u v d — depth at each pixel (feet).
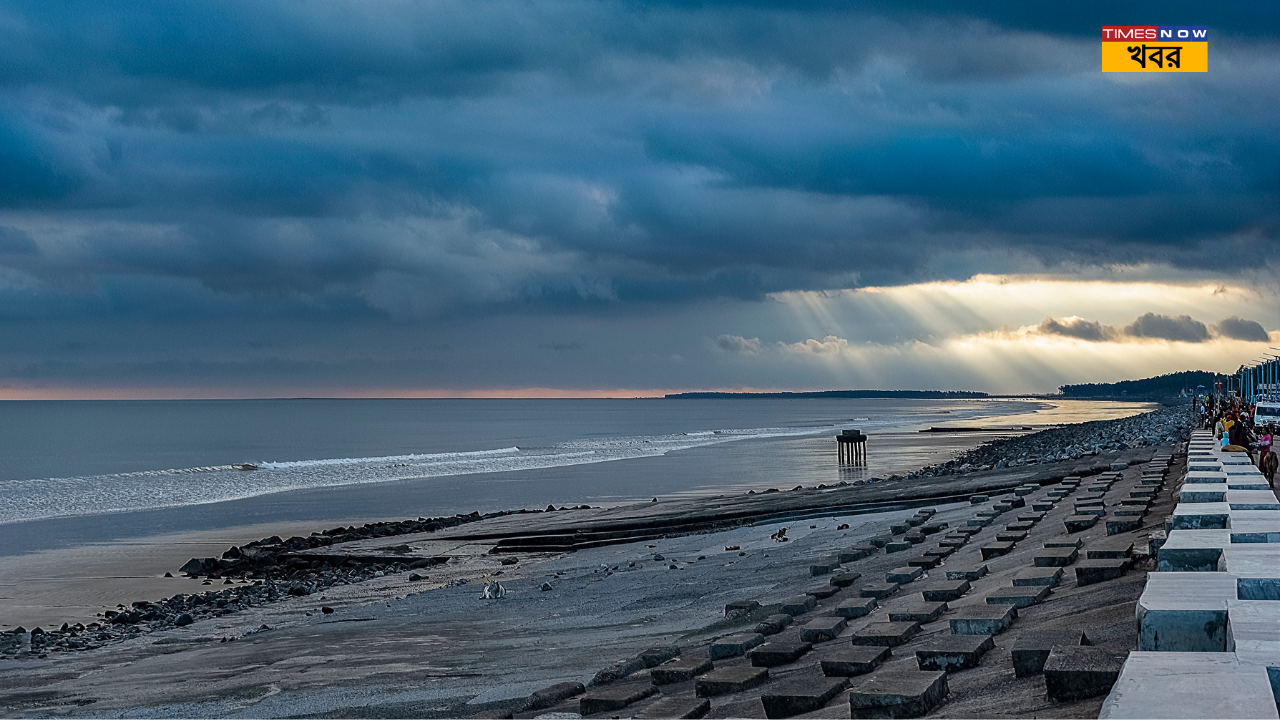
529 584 77.10
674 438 388.78
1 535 122.93
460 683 41.37
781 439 363.97
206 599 82.48
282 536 121.90
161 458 298.35
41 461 283.59
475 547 104.17
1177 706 11.59
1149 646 16.72
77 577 95.14
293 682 46.52
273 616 72.79
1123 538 41.06
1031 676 22.21
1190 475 46.19
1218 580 18.97
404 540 109.70
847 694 25.03
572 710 31.45
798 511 104.47
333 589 85.35
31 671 56.59
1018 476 110.52
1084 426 332.19
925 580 43.34
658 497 159.22
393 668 47.24
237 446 363.35
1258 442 100.89
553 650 47.16
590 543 102.27
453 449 337.93
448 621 61.77
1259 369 262.06
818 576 57.06
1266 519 28.73
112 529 128.67
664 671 31.65
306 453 321.32
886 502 105.09
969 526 64.59
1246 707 11.45
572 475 206.69
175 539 119.65
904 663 27.40
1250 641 14.51
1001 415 640.99
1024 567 39.19
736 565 71.92
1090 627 25.96
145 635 68.39
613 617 55.83
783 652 31.32
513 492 172.35
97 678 53.06
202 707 43.42
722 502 122.31
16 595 86.43
